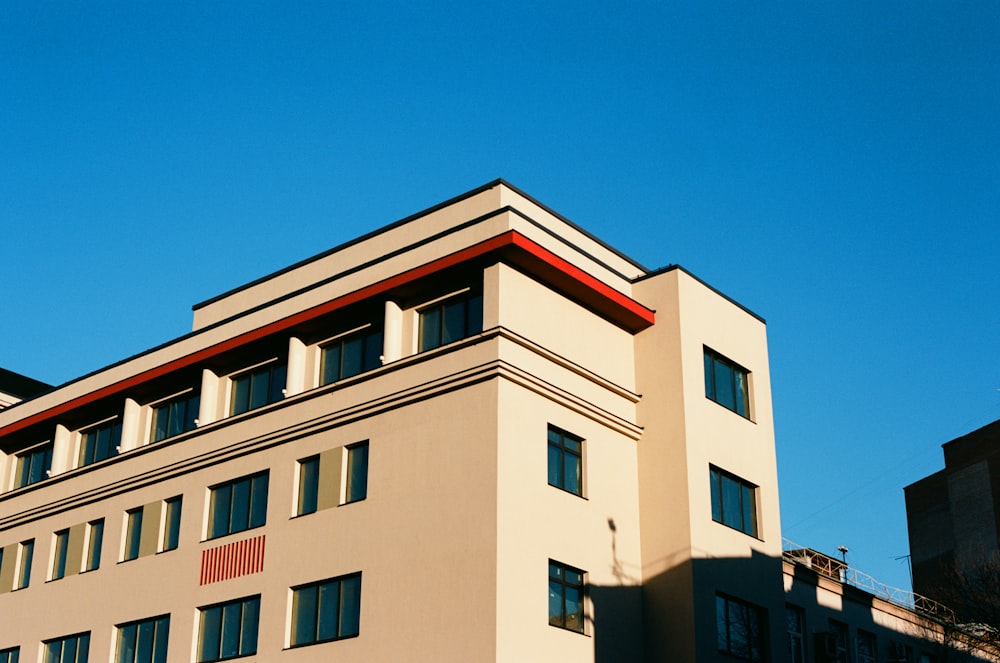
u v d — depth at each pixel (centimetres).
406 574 3247
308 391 3706
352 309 3675
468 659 3022
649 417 3728
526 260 3412
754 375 4044
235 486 3859
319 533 3519
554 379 3447
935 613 5306
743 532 3747
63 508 4434
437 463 3306
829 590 4522
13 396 5703
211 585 3753
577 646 3241
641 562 3581
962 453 7256
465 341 3350
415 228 3844
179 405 4247
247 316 4050
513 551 3127
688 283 3862
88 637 4100
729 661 3497
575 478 3453
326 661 3328
